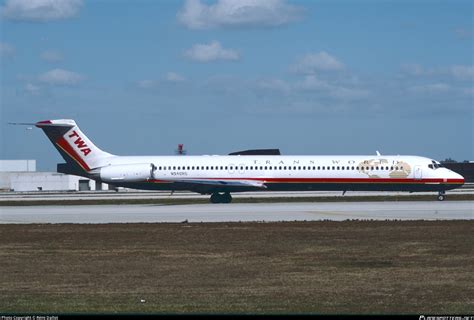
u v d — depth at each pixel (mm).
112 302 44938
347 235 81500
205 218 107125
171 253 68250
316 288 49469
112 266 60406
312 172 148375
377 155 151125
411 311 41688
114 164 153250
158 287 50344
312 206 131250
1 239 81875
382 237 79062
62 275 55875
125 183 151500
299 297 46312
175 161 151500
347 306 43312
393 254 65875
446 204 133250
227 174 150000
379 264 60000
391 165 147500
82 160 154500
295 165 149125
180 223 98312
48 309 42656
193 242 76688
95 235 84875
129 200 163750
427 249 69062
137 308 42875
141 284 51656
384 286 49969
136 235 84312
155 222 101125
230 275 55219
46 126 152375
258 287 50062
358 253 66812
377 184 147625
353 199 157125
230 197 154375
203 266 59938
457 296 46250
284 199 159250
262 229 88938
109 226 95625
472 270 56625
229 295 47156
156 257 65688
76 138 154125
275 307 43094
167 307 43188
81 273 56812
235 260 63219
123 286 50875
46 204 154375
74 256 66875
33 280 53656
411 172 147000
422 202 141375
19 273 57000
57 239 81250
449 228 87062
